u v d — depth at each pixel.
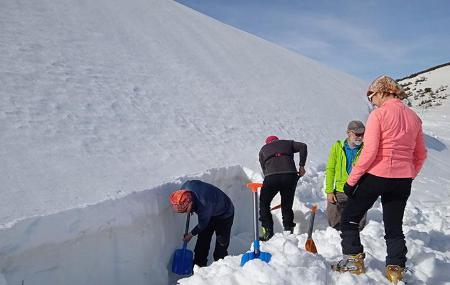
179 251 4.07
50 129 4.86
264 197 4.79
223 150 6.39
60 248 3.02
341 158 4.69
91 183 3.94
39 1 9.12
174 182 4.30
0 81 5.50
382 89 3.06
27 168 3.89
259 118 8.91
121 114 6.11
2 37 6.85
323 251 3.58
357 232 3.09
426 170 10.21
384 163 2.90
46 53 7.02
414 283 3.05
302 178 6.36
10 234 2.73
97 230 3.24
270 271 2.74
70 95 5.96
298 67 17.44
